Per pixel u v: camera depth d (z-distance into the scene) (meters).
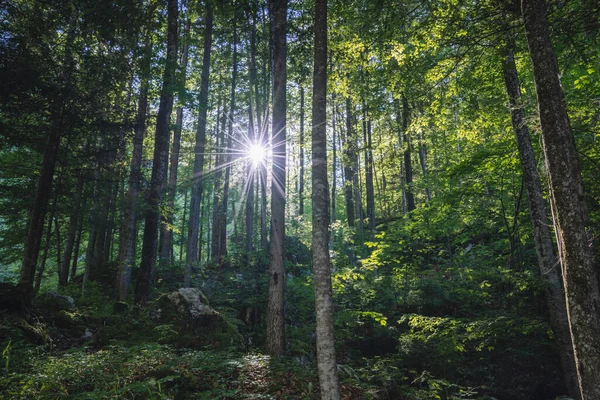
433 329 9.87
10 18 9.56
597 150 8.05
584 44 7.05
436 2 7.52
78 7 10.48
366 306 12.41
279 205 9.54
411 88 10.02
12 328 7.44
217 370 6.73
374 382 8.35
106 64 10.91
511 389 9.68
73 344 8.73
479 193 12.12
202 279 16.86
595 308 4.28
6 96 8.94
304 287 13.48
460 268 12.95
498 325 9.01
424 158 23.17
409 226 13.33
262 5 15.55
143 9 12.01
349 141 18.83
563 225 4.57
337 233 19.25
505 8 6.80
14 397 4.75
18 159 15.28
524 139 9.61
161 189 13.24
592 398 4.16
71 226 17.06
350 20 8.88
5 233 17.98
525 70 10.97
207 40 18.39
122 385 5.60
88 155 11.67
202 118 17.77
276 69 10.09
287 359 8.46
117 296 14.18
